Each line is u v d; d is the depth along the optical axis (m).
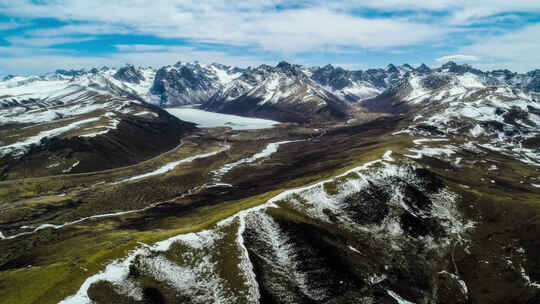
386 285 110.81
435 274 121.94
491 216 152.75
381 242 133.00
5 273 93.50
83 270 87.75
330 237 125.75
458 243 138.25
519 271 120.19
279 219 127.62
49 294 79.12
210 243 110.62
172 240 107.19
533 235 134.12
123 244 101.88
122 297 83.69
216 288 95.25
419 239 138.88
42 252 138.75
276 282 101.44
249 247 112.06
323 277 107.00
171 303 87.56
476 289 116.38
